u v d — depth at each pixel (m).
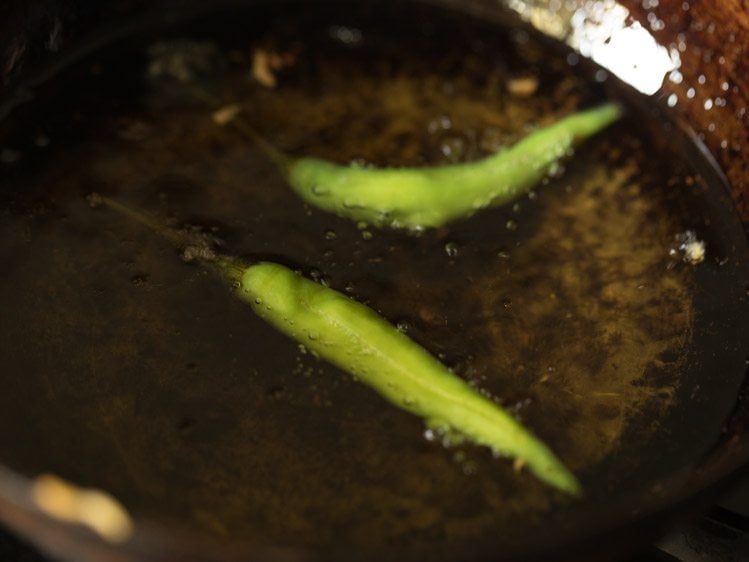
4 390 0.24
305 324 0.25
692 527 0.24
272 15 0.32
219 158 0.28
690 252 0.27
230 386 0.24
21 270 0.26
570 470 0.23
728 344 0.25
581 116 0.29
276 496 0.23
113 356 0.24
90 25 0.31
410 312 0.25
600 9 0.31
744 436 0.24
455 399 0.24
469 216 0.27
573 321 0.26
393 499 0.23
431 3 0.32
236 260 0.26
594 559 0.20
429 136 0.29
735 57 0.28
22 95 0.29
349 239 0.27
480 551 0.19
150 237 0.26
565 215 0.27
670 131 0.30
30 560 0.24
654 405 0.24
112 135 0.29
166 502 0.22
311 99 0.30
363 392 0.24
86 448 0.23
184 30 0.31
